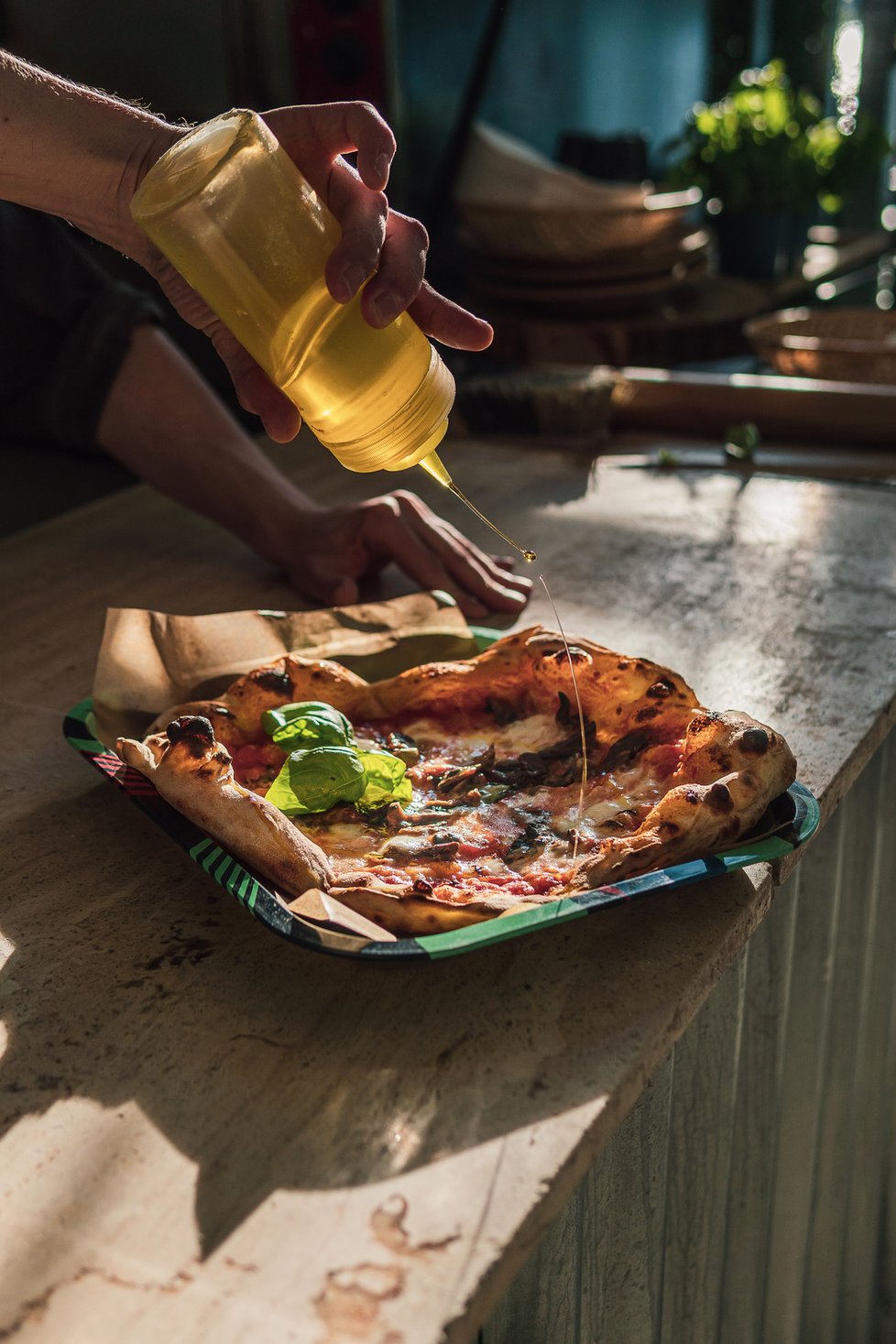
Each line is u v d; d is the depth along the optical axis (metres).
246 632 0.83
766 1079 0.92
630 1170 0.69
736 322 2.28
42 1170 0.46
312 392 0.58
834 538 1.20
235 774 0.69
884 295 3.56
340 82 1.81
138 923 0.62
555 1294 0.64
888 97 3.81
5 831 0.71
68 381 1.19
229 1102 0.49
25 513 1.41
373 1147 0.47
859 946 1.08
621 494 1.35
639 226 2.09
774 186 2.62
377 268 0.59
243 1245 0.43
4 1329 0.40
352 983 0.56
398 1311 0.40
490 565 1.08
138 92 1.57
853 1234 1.29
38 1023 0.54
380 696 0.75
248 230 0.55
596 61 2.67
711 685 0.88
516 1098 0.49
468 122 2.11
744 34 3.22
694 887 0.62
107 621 0.78
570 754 0.70
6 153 0.64
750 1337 1.01
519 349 2.18
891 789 1.10
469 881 0.59
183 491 1.18
